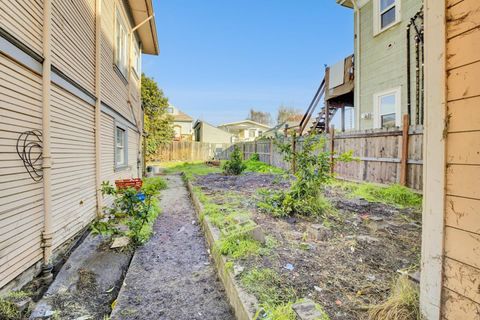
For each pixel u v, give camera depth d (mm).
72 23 3570
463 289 1312
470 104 1287
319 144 4586
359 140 6570
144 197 4113
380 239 3031
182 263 2918
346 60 9125
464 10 1312
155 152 22000
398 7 6996
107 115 5371
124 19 6887
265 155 13734
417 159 5094
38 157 2643
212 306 2129
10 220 2217
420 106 6344
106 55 5227
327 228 3373
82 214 3832
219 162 17016
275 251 2666
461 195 1330
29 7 2521
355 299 1850
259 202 4824
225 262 2412
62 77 3234
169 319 1969
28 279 2438
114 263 2945
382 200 5023
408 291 1700
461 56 1327
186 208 5539
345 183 6531
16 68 2332
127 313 2039
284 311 1639
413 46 6609
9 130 2236
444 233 1411
